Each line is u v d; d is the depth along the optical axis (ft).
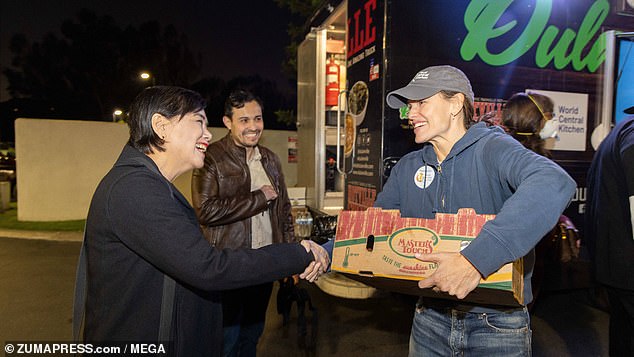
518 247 3.73
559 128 10.62
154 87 4.71
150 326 4.17
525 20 10.16
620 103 11.03
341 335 11.48
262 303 8.30
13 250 22.50
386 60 9.42
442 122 5.26
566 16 10.51
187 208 4.50
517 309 5.31
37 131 30.40
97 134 31.58
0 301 14.49
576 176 10.87
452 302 5.51
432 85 5.14
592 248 7.29
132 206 4.00
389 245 4.56
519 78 10.19
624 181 6.53
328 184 16.26
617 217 6.64
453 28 9.70
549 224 3.80
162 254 3.97
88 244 4.30
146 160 4.42
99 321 4.18
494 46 9.97
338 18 14.25
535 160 4.29
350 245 4.79
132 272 4.15
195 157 4.74
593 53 10.83
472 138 5.08
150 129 4.53
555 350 10.53
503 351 5.26
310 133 16.88
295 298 10.90
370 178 10.32
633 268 6.49
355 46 11.12
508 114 8.94
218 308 4.99
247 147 8.37
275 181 8.82
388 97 5.73
